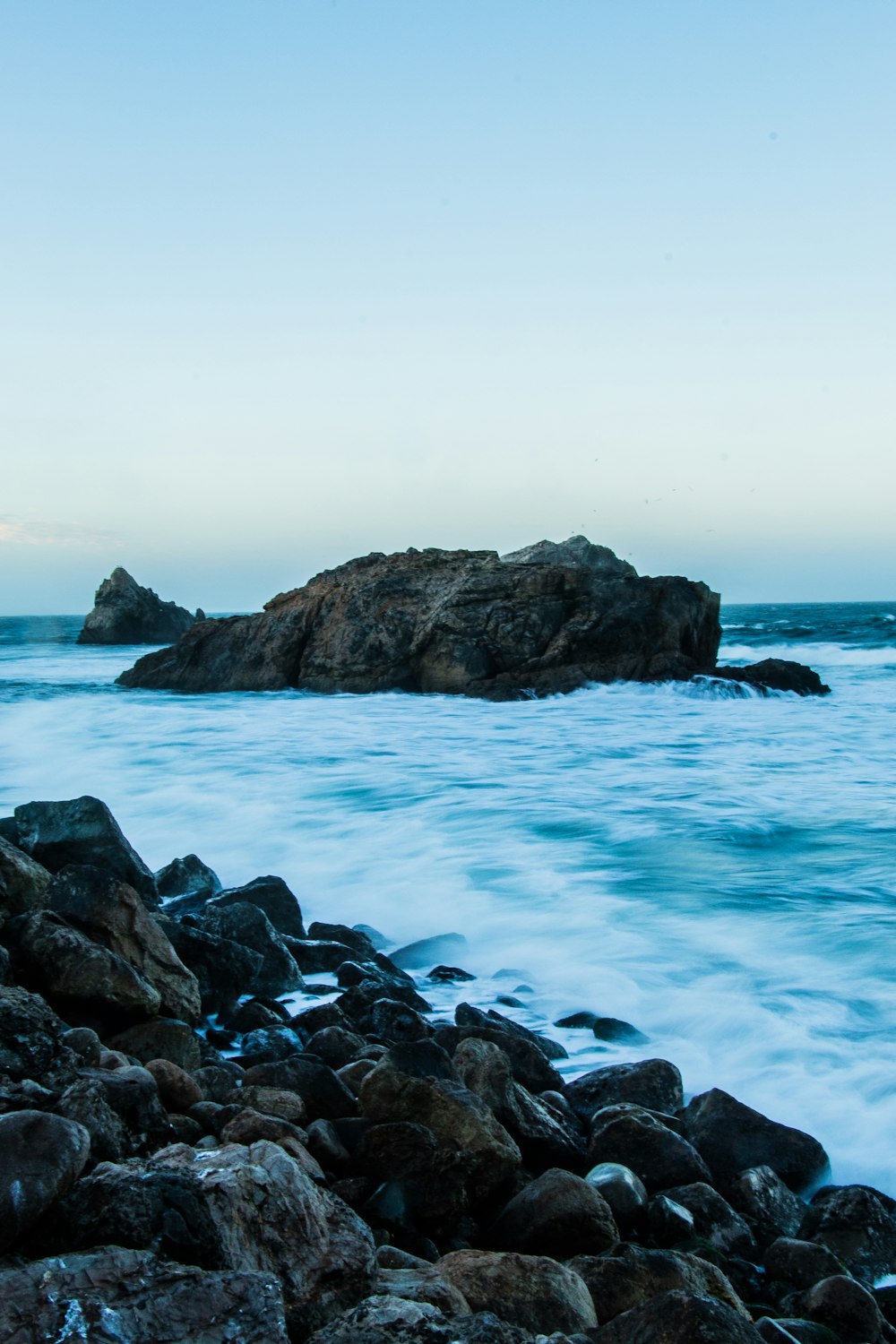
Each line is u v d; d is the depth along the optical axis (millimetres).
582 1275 4215
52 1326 2730
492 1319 3102
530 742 22750
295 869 12031
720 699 31062
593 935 9555
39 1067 4711
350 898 11008
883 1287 4918
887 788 17047
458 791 16703
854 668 46625
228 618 37375
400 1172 4805
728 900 10664
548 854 12602
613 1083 6359
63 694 34094
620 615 32688
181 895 10188
